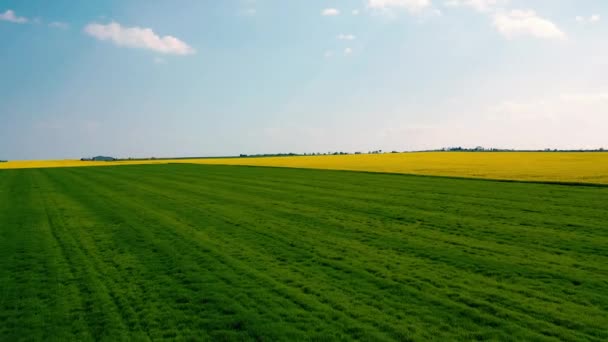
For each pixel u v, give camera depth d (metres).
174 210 24.86
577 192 29.19
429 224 19.42
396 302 9.73
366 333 8.14
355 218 21.34
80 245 16.09
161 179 50.97
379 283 11.10
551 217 20.38
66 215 23.50
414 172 51.19
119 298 10.29
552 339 7.78
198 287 11.00
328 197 30.28
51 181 50.69
